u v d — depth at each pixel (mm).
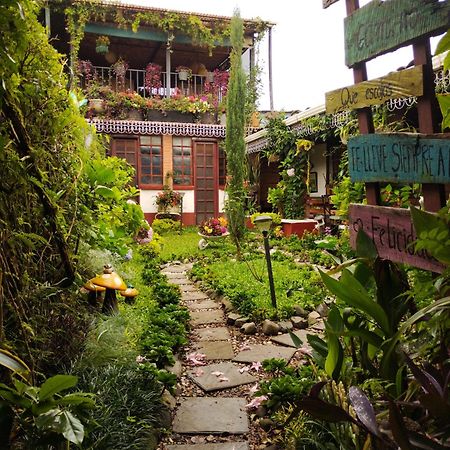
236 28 8477
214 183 14953
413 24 1567
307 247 8734
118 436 1987
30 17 2115
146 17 13859
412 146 1619
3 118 1983
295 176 11617
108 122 13500
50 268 2664
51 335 2375
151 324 3752
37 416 1423
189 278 6617
